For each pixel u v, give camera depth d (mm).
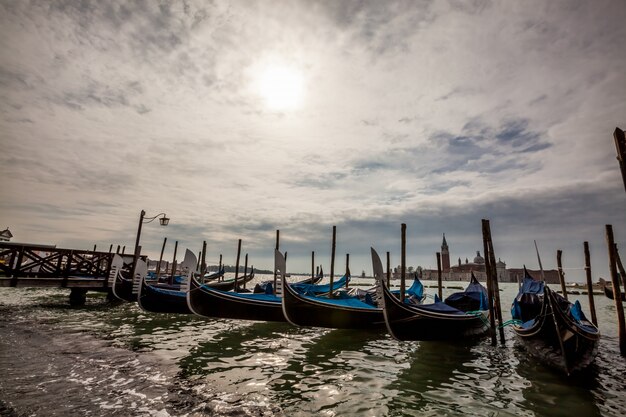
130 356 8336
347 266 23609
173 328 12938
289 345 10703
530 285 11898
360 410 5785
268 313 12648
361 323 12336
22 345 8711
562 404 6215
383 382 7281
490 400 6359
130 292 17297
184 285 11641
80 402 5402
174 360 8289
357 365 8586
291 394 6414
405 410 5832
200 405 5621
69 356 7965
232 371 7684
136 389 6121
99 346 9203
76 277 18484
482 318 12539
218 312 12039
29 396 5473
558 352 7664
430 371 8148
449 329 10984
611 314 22703
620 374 8086
